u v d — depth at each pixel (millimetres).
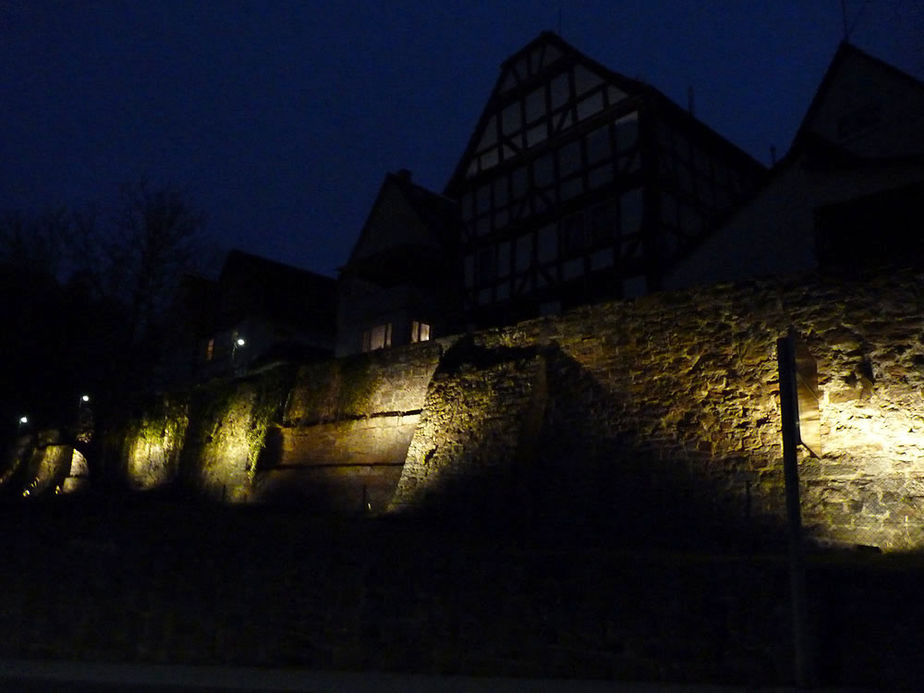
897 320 9422
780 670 6230
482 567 7863
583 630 7164
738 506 10188
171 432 23500
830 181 15062
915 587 6012
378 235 26734
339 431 17766
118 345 19500
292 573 9016
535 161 21422
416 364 16500
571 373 12711
